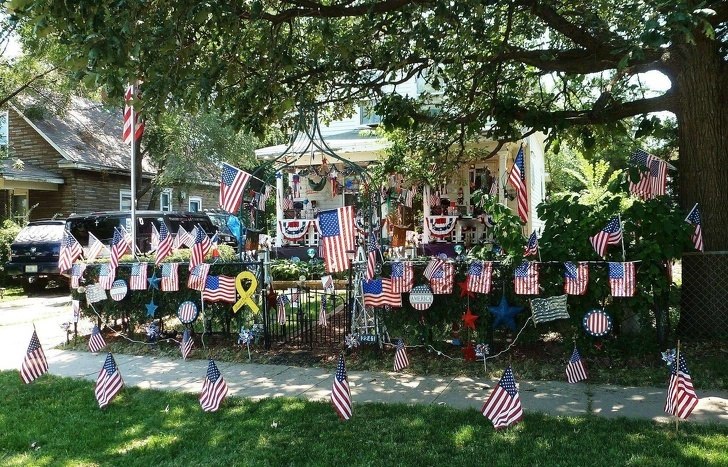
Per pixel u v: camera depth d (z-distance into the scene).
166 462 3.84
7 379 6.13
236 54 6.74
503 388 4.31
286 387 5.68
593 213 6.16
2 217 18.94
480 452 3.84
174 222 14.72
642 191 6.09
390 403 5.05
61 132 20.83
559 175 30.12
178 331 8.27
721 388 5.16
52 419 4.77
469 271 6.20
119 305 8.10
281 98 7.80
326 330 8.16
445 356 6.52
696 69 6.46
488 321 6.30
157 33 5.16
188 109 6.31
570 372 5.49
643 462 3.56
